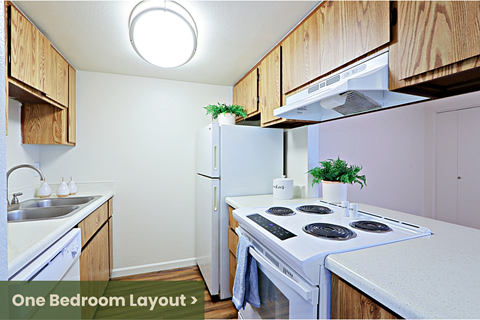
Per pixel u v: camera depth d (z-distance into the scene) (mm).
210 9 1398
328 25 1244
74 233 1183
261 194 2049
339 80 1154
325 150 2383
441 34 760
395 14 917
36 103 1852
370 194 2766
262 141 2045
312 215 1312
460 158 3006
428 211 3264
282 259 944
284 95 1671
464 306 489
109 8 1369
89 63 2104
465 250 807
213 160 1918
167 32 1428
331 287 781
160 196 2525
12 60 1190
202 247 2244
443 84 916
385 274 634
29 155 1989
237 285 1291
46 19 1466
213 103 2730
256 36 1711
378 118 2812
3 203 577
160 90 2531
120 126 2393
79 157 2264
